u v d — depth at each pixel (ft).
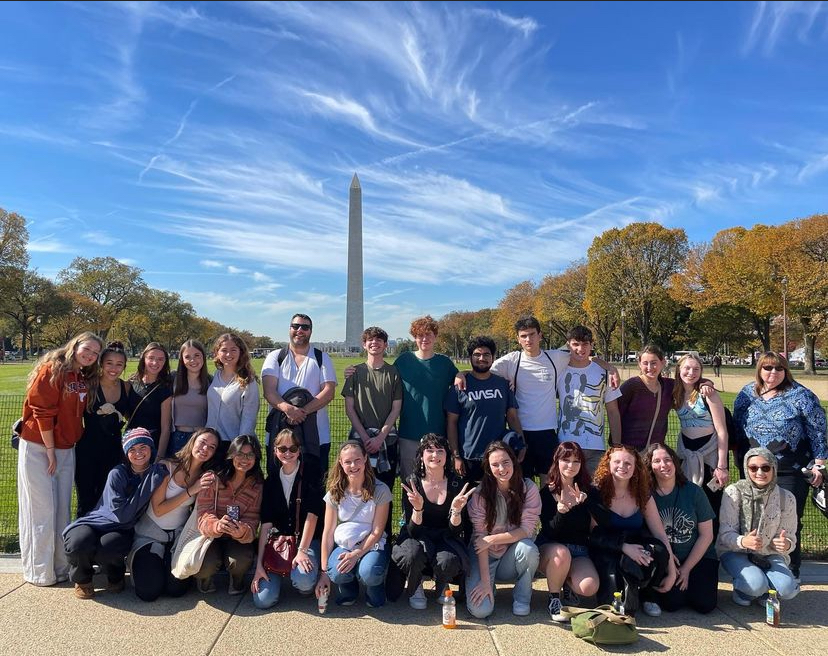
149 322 271.90
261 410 43.52
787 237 123.95
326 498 16.69
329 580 16.03
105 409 18.33
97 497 18.52
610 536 16.15
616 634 13.75
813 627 15.02
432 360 19.90
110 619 14.99
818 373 144.36
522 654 13.39
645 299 163.73
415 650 13.53
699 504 16.62
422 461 16.43
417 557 15.61
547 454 19.31
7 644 13.56
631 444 19.13
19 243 178.40
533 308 226.79
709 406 18.30
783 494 16.49
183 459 16.84
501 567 16.28
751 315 155.02
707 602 15.81
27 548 17.10
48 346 257.96
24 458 17.03
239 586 16.80
